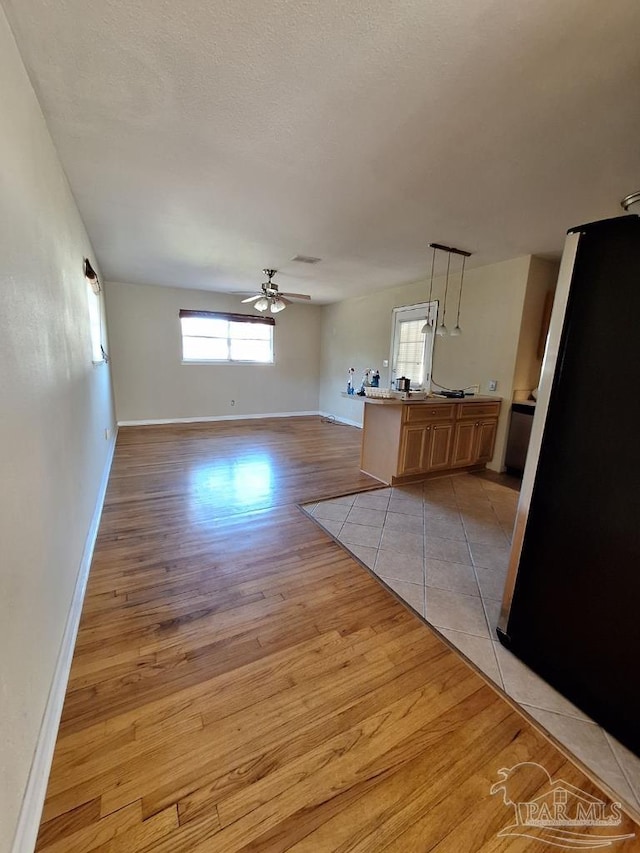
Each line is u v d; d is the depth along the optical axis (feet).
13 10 3.80
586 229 4.16
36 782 3.26
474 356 14.69
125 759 3.72
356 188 7.95
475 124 5.68
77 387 7.54
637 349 3.79
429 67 4.54
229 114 5.57
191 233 11.02
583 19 3.83
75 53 4.38
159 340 20.84
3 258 3.39
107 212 9.40
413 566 7.45
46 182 5.56
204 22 3.98
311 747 3.91
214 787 3.51
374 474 12.95
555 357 4.53
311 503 10.55
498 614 6.10
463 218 9.44
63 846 3.04
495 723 4.26
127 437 18.13
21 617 3.26
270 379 24.34
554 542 4.68
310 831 3.22
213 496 10.87
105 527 8.81
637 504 3.87
